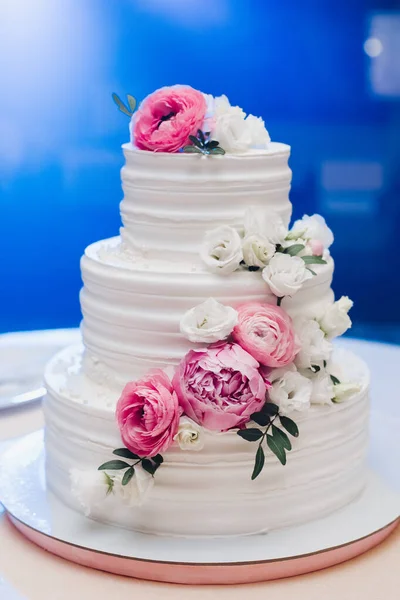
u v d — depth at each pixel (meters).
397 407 2.80
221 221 1.98
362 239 5.37
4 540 2.03
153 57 5.08
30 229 5.26
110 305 1.98
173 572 1.81
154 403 1.76
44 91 5.02
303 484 1.95
